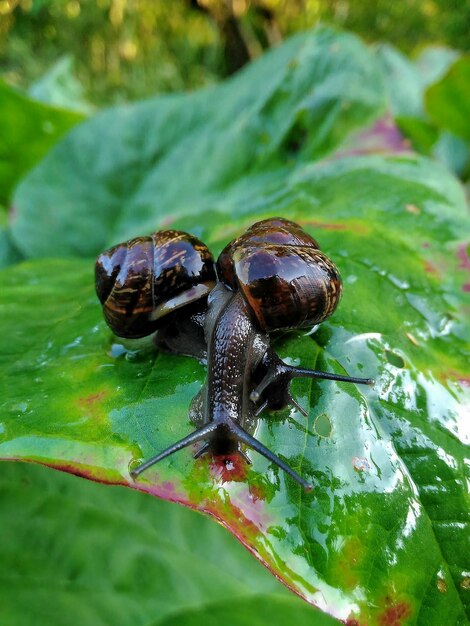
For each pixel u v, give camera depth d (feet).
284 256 0.26
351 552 0.21
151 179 0.56
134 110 0.59
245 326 0.26
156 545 0.36
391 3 1.93
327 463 0.23
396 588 0.21
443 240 0.34
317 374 0.25
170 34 1.96
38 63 1.85
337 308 0.28
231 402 0.24
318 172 0.44
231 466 0.22
